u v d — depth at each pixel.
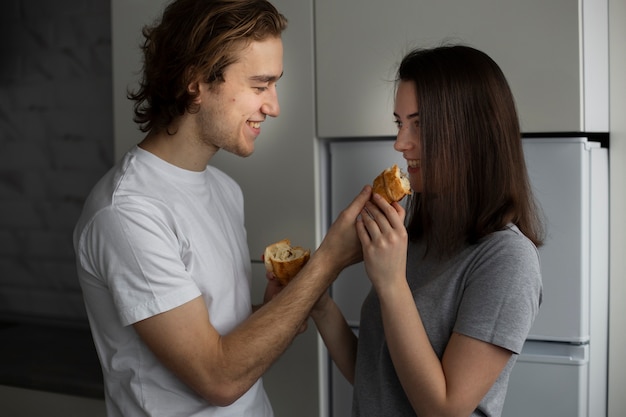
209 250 1.30
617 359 1.83
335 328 1.43
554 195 1.68
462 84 1.17
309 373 1.95
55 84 2.66
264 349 1.20
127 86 2.12
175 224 1.25
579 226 1.67
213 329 1.21
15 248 2.78
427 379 1.10
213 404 1.23
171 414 1.28
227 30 1.20
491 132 1.18
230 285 1.34
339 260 1.23
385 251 1.13
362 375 1.30
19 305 2.78
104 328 1.30
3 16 2.73
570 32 1.62
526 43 1.67
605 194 1.82
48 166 2.70
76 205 2.65
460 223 1.19
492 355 1.11
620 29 1.76
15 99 2.74
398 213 1.17
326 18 1.88
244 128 1.26
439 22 1.75
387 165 1.85
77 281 2.65
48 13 2.65
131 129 2.14
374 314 1.31
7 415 2.20
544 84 1.66
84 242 1.23
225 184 1.52
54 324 2.69
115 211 1.20
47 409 2.13
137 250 1.18
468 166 1.18
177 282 1.18
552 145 1.68
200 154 1.31
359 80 1.85
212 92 1.23
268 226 1.98
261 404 1.43
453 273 1.18
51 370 2.14
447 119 1.17
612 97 1.80
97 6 2.56
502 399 1.20
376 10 1.82
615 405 1.84
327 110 1.89
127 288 1.18
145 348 1.27
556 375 1.69
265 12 1.23
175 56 1.22
